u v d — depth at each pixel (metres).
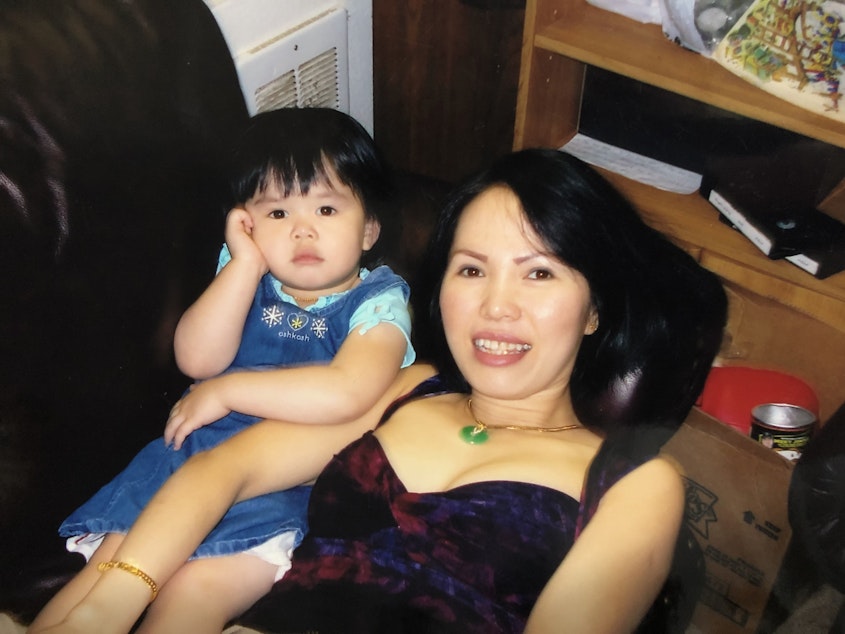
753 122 1.74
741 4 1.56
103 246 1.08
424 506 1.05
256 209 1.28
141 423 1.19
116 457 1.16
